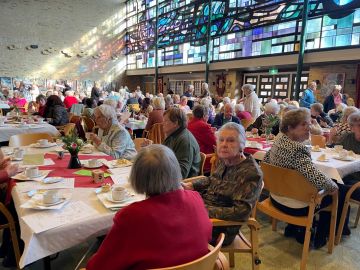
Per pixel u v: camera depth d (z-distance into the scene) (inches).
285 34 318.7
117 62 631.8
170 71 525.3
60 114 203.6
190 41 475.8
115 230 34.3
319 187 69.7
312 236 90.0
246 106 211.5
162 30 540.1
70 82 571.2
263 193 115.4
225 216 56.2
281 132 78.1
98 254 35.1
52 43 542.9
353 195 89.8
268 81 376.5
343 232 95.2
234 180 60.1
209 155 107.6
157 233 33.4
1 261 75.7
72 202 53.8
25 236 44.3
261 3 343.0
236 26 385.1
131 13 614.9
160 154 37.5
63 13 547.2
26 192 58.3
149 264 32.9
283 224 102.7
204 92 306.7
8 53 502.0
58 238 44.6
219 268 45.2
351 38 257.6
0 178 65.2
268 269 76.3
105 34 605.0
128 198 55.1
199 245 36.4
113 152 94.8
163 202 35.8
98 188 60.9
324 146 127.0
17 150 88.0
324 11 277.7
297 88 300.0
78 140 77.0
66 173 71.9
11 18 497.0
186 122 87.3
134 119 234.5
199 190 68.0
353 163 92.3
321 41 283.4
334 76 285.4
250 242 63.0
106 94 407.2
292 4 307.0
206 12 432.8
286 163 72.9
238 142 59.9
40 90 535.8
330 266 78.0
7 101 347.3
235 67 386.9
